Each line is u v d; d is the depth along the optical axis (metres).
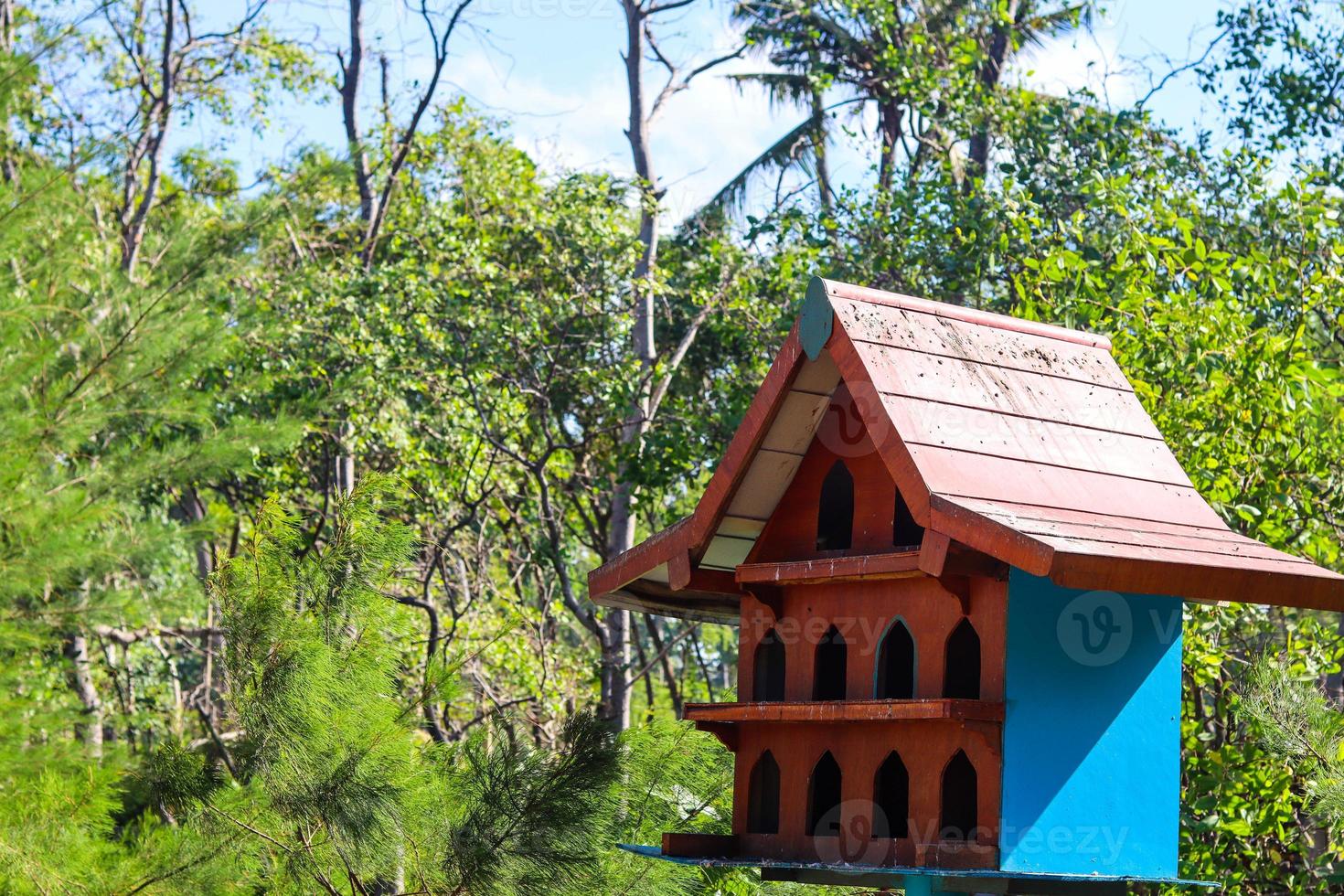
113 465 8.43
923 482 4.05
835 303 4.44
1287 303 8.88
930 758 4.32
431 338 12.81
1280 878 7.57
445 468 13.41
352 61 15.20
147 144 12.45
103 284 8.35
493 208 14.85
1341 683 9.25
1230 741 7.56
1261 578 3.95
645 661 16.69
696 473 11.92
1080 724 4.25
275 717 5.20
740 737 5.01
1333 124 12.48
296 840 5.71
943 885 4.26
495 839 5.11
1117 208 9.59
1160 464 4.64
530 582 15.92
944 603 4.34
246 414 12.07
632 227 15.05
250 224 8.58
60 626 8.27
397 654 5.99
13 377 7.62
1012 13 14.93
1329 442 8.11
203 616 13.55
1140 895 6.84
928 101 12.28
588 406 14.31
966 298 10.81
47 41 8.00
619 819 5.56
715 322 13.00
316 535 12.12
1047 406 4.58
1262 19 12.47
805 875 4.86
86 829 6.45
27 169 8.12
